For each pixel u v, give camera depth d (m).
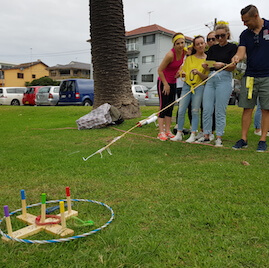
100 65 7.61
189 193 2.79
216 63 4.61
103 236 2.01
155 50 36.56
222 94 4.76
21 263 1.74
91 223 2.18
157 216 2.33
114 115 7.13
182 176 3.32
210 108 5.00
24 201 2.27
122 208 2.49
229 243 1.92
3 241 1.98
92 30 7.56
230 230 2.09
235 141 5.48
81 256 1.79
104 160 4.05
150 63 37.34
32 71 54.44
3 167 3.81
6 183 3.19
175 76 5.45
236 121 8.13
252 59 4.52
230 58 4.73
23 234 2.03
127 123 7.39
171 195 2.75
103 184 3.09
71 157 4.27
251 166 3.70
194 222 2.22
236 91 14.69
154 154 4.43
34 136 6.29
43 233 2.10
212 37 5.09
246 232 2.06
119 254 1.81
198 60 5.14
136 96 16.41
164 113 5.53
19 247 1.91
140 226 2.17
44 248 1.90
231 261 1.73
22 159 4.20
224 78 4.74
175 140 5.51
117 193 2.83
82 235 1.96
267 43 4.43
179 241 1.95
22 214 2.30
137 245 1.91
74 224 2.18
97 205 2.57
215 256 1.79
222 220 2.23
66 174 3.46
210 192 2.81
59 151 4.73
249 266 1.70
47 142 5.54
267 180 3.13
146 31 36.69
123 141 5.46
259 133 6.15
